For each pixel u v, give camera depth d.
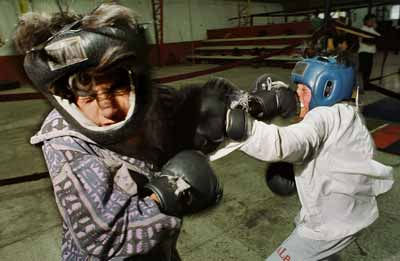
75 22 0.52
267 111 1.00
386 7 17.89
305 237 1.10
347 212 1.07
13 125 4.77
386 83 5.89
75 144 0.58
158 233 0.54
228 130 0.76
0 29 8.73
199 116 0.74
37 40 0.53
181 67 11.74
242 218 2.08
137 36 0.53
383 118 3.79
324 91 1.05
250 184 2.52
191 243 1.88
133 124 0.55
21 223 2.22
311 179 1.05
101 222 0.51
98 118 0.56
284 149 0.84
